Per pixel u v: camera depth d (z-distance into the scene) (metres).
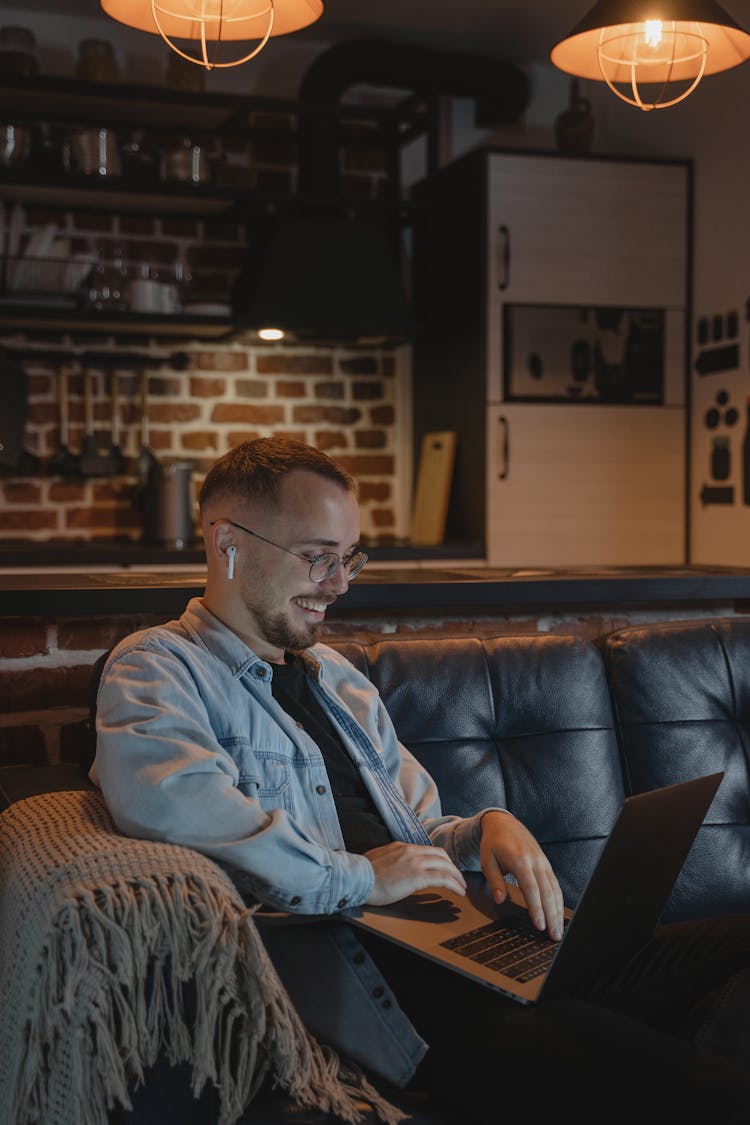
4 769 1.93
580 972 1.43
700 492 4.64
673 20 2.45
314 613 1.62
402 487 5.03
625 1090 1.23
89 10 4.38
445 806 1.93
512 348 4.46
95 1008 1.18
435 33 4.66
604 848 1.30
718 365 4.50
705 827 2.11
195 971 1.23
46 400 4.50
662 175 4.62
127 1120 1.21
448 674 2.00
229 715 1.53
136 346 4.60
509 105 4.78
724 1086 1.21
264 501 1.58
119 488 4.59
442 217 4.73
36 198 4.33
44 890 1.27
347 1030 1.42
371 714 1.78
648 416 4.64
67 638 2.21
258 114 4.69
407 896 1.56
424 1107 1.40
